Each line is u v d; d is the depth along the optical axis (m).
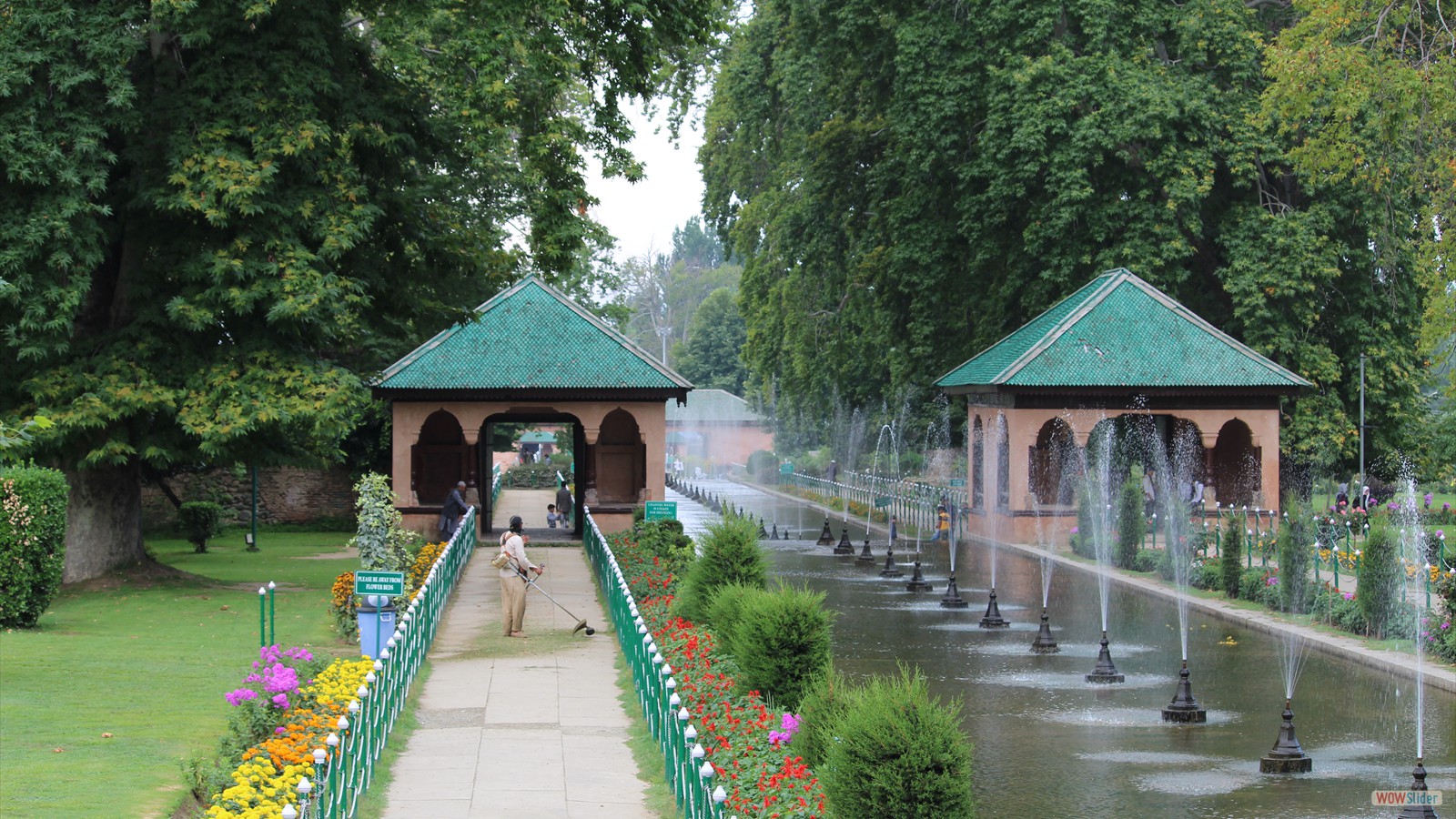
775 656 14.59
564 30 25.03
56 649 18.61
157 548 37.62
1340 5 32.62
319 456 27.42
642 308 139.12
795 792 9.96
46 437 23.08
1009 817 12.69
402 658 15.73
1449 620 20.34
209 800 10.36
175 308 23.45
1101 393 36.88
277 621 22.38
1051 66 38.25
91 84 23.41
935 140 40.75
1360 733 16.11
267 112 24.02
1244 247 39.19
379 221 26.92
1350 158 34.69
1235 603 26.66
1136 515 32.62
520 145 25.66
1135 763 14.70
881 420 64.50
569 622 23.23
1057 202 38.47
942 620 25.19
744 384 104.88
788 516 51.75
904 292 44.94
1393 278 40.62
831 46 44.38
